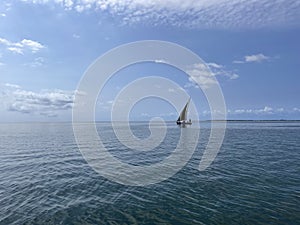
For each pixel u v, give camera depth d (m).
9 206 13.75
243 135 62.34
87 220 12.01
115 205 13.90
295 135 62.47
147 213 12.80
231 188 16.64
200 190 16.38
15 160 27.19
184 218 12.16
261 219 11.86
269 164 24.30
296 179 18.64
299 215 12.20
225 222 11.66
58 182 18.53
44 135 62.72
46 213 12.80
